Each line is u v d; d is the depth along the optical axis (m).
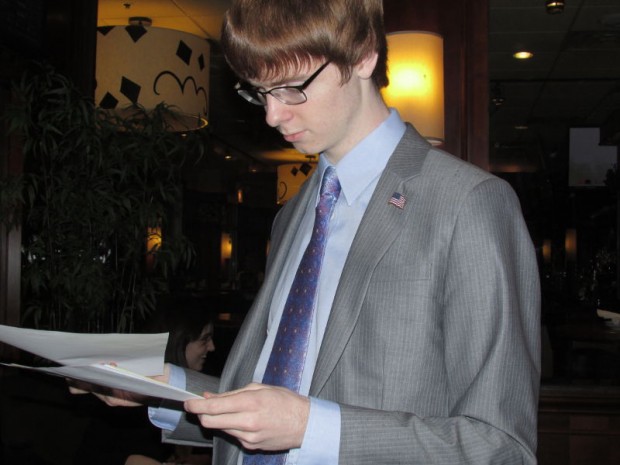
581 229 5.79
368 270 0.94
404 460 0.82
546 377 3.26
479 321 0.88
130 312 3.16
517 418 0.85
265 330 1.14
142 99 3.09
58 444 2.55
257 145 11.01
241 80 1.07
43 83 2.92
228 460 1.10
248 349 1.14
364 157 1.04
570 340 4.00
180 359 2.39
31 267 2.85
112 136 2.95
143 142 2.93
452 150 3.12
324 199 1.08
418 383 0.90
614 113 6.36
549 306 4.63
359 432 0.82
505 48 5.45
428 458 0.82
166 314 2.45
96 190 2.85
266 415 0.79
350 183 1.05
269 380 1.02
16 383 2.65
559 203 6.02
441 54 2.86
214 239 13.68
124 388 0.85
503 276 0.89
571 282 5.65
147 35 3.10
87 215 2.83
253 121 8.96
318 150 1.04
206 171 12.96
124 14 5.04
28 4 3.09
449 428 0.84
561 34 5.10
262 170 13.34
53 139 2.85
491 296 0.88
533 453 0.85
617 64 5.77
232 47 0.96
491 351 0.87
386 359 0.91
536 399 0.89
